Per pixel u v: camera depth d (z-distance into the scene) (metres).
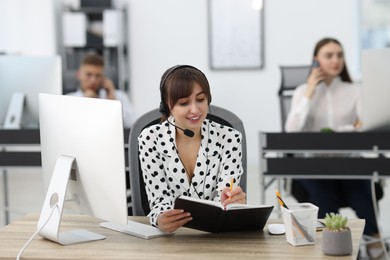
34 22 7.43
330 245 1.86
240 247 1.97
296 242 1.97
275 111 7.29
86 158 2.08
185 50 7.38
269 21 7.21
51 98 2.20
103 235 2.16
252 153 7.36
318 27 7.16
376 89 3.28
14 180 7.09
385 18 7.26
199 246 1.99
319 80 4.05
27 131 3.76
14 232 2.21
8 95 3.96
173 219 2.08
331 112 4.10
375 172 3.41
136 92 7.48
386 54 3.26
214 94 7.35
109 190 2.03
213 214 2.03
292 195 3.91
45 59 3.95
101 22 7.30
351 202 3.80
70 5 7.44
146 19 7.41
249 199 5.77
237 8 7.24
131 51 7.46
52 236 2.07
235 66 7.30
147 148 2.32
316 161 3.45
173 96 2.18
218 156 2.34
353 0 7.09
